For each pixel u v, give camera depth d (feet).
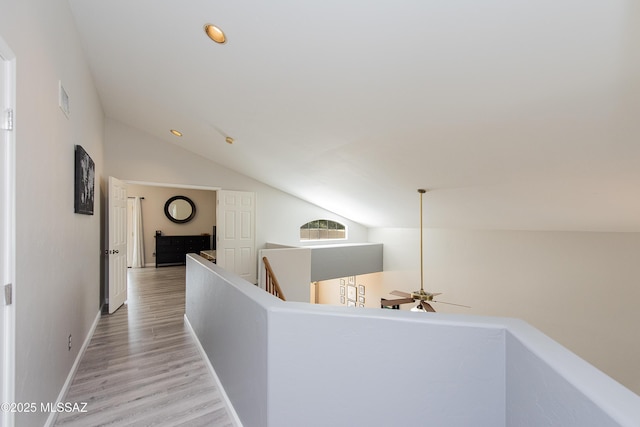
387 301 11.92
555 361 2.70
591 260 12.66
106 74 10.48
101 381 7.55
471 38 4.98
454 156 9.11
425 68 5.91
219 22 6.24
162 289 17.53
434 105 6.95
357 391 4.11
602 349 12.29
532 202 11.11
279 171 15.75
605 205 9.86
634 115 5.59
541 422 2.80
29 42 4.77
